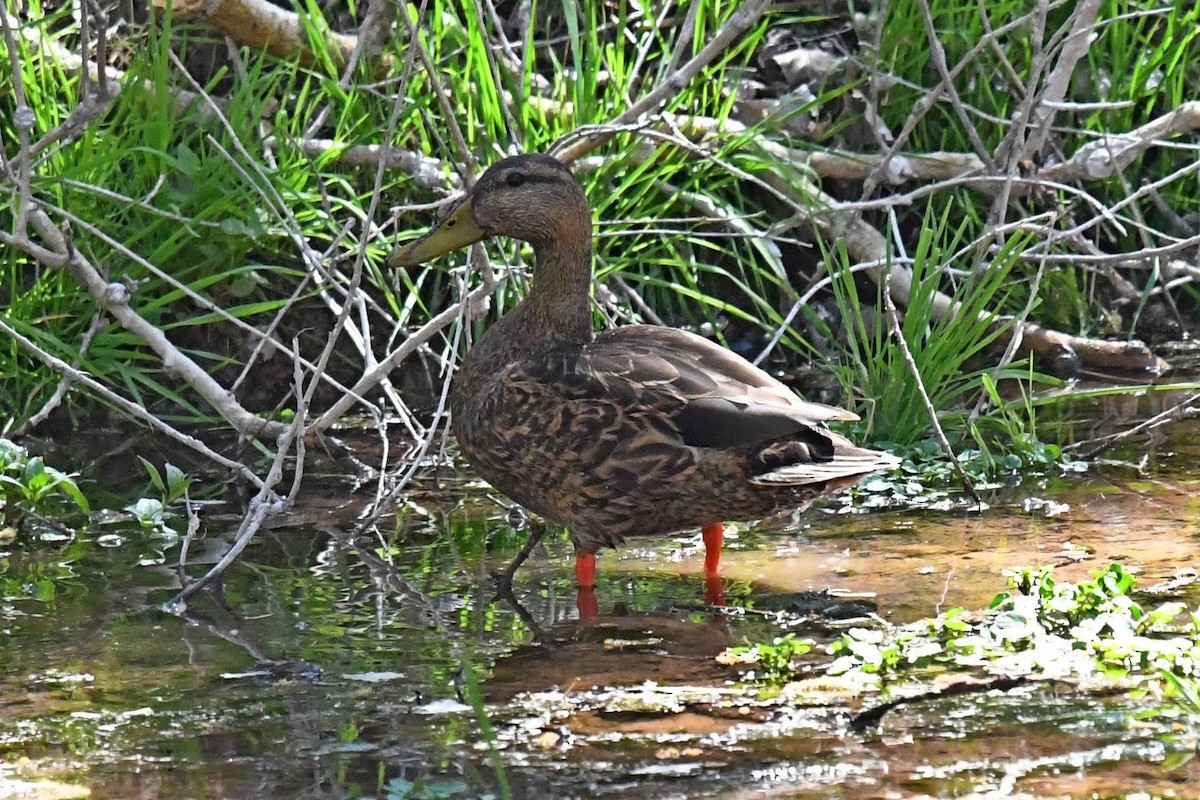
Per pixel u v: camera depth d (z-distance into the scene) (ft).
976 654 24.95
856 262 45.16
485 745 21.67
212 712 22.95
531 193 31.86
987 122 47.47
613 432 28.81
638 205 43.39
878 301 38.86
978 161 45.68
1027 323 45.47
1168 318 48.08
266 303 39.73
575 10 44.06
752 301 45.55
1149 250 40.11
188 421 39.96
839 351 44.19
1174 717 22.30
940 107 47.60
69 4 43.62
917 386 37.40
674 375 29.09
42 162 38.04
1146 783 20.02
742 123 45.47
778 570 30.01
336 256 37.86
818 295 45.68
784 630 26.61
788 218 43.55
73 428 39.81
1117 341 45.73
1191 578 28.43
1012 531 31.96
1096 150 45.52
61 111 41.57
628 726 22.33
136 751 21.54
